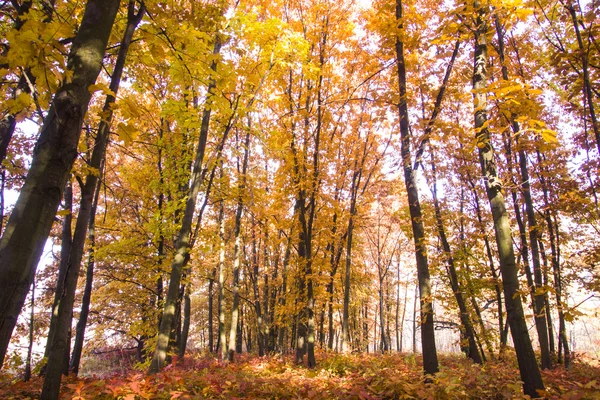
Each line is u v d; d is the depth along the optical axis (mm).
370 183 18609
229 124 7578
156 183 10883
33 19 2227
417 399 5125
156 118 11055
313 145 12609
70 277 3221
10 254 1800
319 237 15086
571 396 4145
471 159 11164
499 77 9312
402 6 8703
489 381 5926
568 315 4906
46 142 2018
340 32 11828
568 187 8484
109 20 2377
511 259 5207
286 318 16125
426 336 6941
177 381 5082
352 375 8664
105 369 19000
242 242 18297
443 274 13602
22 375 6992
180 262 6824
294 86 13453
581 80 5219
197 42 3461
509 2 4949
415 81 8922
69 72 2025
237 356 17953
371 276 22469
